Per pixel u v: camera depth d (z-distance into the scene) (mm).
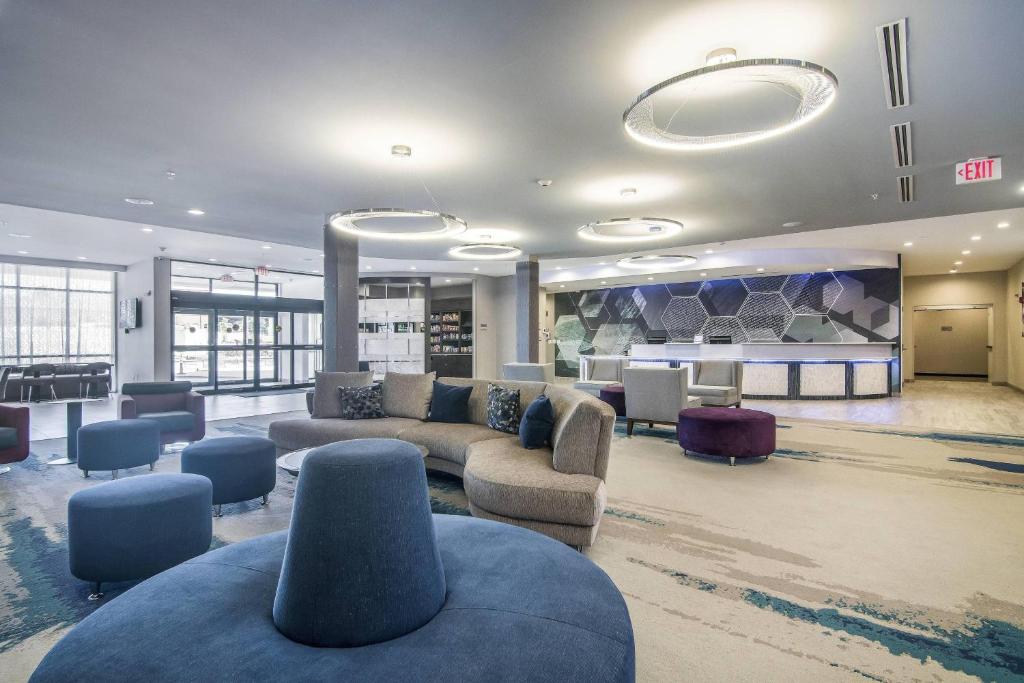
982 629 2299
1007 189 5352
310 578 1428
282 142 4027
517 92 3250
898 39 2686
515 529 2195
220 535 3383
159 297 11227
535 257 10125
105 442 4594
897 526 3508
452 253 9312
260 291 14008
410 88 3191
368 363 13414
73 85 3135
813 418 8219
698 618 2393
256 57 2832
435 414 5102
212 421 7980
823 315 12672
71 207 5977
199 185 5109
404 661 1307
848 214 6430
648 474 4836
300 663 1301
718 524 3555
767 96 3307
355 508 1454
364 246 8609
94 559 2576
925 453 5688
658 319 14906
